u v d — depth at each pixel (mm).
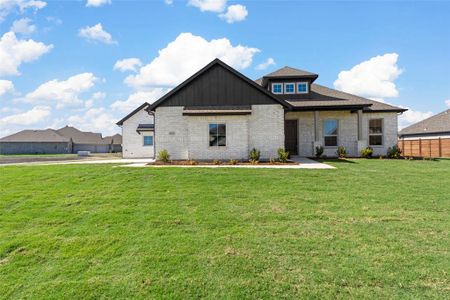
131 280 4023
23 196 8508
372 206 7375
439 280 3885
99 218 6578
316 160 17000
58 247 5137
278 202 7766
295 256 4641
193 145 16297
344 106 18125
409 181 10398
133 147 28344
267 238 5375
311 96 20266
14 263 4598
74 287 3887
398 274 4043
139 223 6250
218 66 16719
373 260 4461
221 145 16297
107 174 11641
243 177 10914
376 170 12664
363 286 3777
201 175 11305
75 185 9852
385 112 19922
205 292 3711
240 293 3674
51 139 59000
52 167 14023
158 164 14945
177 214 6816
